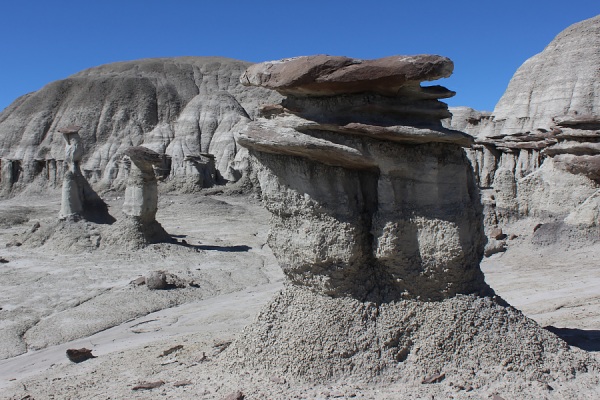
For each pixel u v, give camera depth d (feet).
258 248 106.22
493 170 132.36
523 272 60.44
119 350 45.70
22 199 231.09
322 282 30.78
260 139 30.73
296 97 31.07
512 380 27.25
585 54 167.53
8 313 63.87
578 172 71.26
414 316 29.91
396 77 27.99
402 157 29.94
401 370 28.68
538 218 74.95
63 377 38.09
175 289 72.79
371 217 31.14
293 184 31.07
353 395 27.25
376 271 31.27
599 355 30.09
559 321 38.58
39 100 312.91
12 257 93.20
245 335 32.22
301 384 28.63
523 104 175.94
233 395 27.68
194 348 39.04
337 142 29.78
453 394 26.58
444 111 30.66
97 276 80.33
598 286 49.34
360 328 29.73
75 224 101.24
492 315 29.73
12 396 34.53
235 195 192.75
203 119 284.20
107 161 279.49
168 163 224.12
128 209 98.07
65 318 61.52
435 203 29.86
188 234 122.21
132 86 321.11
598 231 65.72
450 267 29.58
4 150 290.76
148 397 29.99
